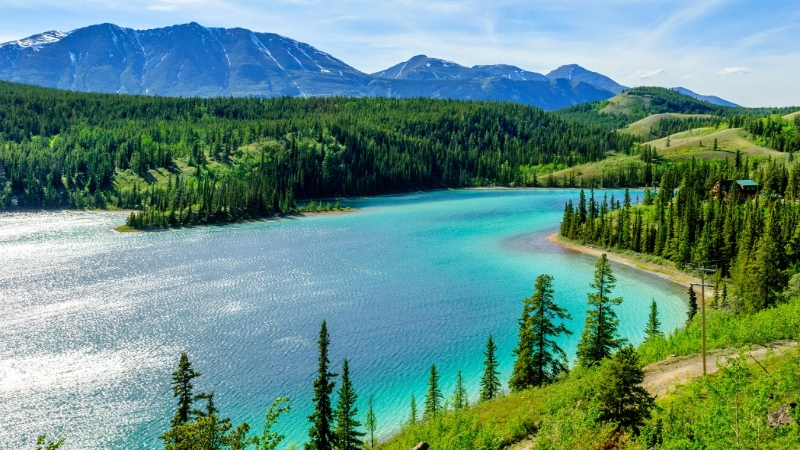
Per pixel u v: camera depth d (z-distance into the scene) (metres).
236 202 194.50
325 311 88.12
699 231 119.69
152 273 114.00
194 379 62.69
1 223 181.75
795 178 153.88
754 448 25.34
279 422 54.03
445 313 87.38
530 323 56.00
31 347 71.56
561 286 103.56
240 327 80.19
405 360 68.81
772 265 71.25
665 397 39.16
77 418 54.09
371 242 149.75
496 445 36.91
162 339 74.94
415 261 125.75
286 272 115.06
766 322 52.69
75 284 104.38
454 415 46.91
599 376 35.75
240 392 59.94
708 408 31.80
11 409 55.41
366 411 56.09
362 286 103.75
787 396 31.73
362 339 75.69
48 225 178.50
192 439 24.47
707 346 52.00
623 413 32.16
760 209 123.06
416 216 199.75
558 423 33.38
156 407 56.59
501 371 65.38
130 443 50.06
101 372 64.38
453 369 66.19
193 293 98.31
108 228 173.50
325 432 40.94
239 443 25.31
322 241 151.88
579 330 79.06
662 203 153.12
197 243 149.88
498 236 157.50
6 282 105.50
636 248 129.75
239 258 129.38
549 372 59.81
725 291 83.25
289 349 71.94
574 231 147.50
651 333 67.06
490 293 99.00
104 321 82.31
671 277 110.06
